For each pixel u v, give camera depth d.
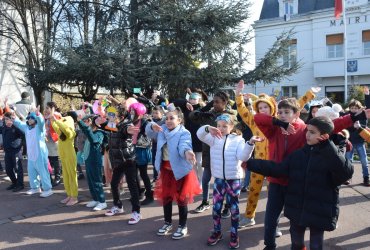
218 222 4.31
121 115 5.28
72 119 6.17
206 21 13.35
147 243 4.39
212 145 4.36
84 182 7.70
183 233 4.53
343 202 5.93
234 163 4.18
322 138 3.07
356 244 4.23
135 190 5.13
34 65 14.05
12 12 16.12
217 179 4.30
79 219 5.31
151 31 14.09
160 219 5.25
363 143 7.07
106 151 6.02
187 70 13.25
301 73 24.70
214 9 13.05
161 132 4.69
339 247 4.16
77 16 15.34
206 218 5.24
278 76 15.38
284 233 4.63
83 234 4.72
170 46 13.40
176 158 4.44
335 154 3.03
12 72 16.64
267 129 3.79
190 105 6.13
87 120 5.81
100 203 5.80
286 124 3.56
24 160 10.30
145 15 13.54
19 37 15.06
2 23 15.57
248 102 5.49
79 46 13.15
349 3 22.78
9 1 14.98
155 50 13.02
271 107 4.33
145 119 5.80
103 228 4.92
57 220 5.29
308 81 24.58
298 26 24.69
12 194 6.81
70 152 6.04
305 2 24.81
